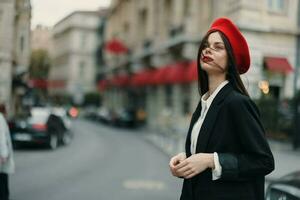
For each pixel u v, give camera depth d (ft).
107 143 82.02
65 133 77.15
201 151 7.10
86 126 140.46
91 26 194.29
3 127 22.67
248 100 7.04
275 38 73.87
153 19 136.36
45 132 65.46
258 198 7.03
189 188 7.22
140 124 142.10
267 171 6.86
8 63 50.24
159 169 48.57
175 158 7.58
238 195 6.87
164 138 82.43
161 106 127.03
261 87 71.82
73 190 35.09
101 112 167.12
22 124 64.44
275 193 14.61
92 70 196.44
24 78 58.23
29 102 68.28
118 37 187.83
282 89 73.82
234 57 7.34
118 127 141.69
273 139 64.08
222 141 6.99
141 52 142.92
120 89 185.16
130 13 168.96
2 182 23.09
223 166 6.72
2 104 24.23
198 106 7.80
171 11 120.98
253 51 72.38
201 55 7.66
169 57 116.16
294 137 59.41
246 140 6.81
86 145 76.95
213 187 6.95
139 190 35.86
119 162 54.24
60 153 62.85
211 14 88.43
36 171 45.01
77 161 54.39
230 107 6.98
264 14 73.36
